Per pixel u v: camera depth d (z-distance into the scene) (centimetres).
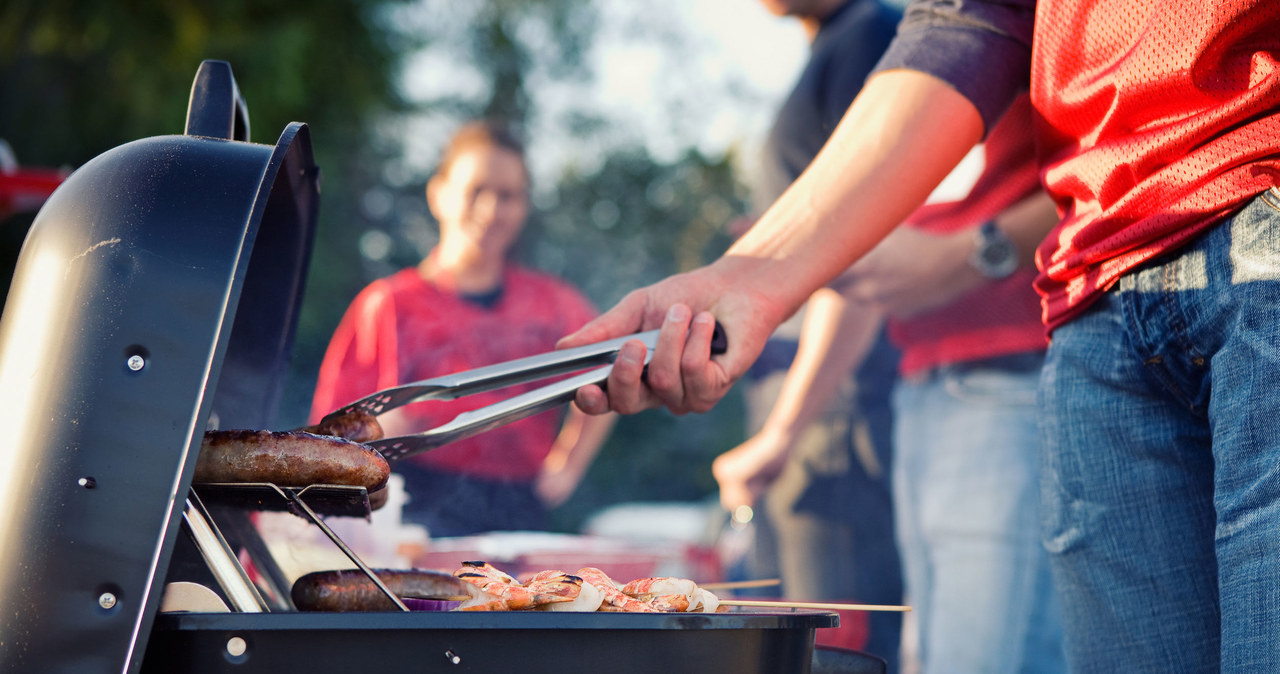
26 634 57
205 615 57
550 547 172
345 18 734
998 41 98
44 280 62
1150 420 82
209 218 63
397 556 134
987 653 153
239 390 94
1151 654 83
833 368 207
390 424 239
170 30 629
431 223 1014
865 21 199
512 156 264
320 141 793
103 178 66
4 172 145
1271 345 67
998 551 152
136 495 58
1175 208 74
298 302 96
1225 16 70
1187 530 81
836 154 99
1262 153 69
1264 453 67
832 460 230
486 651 57
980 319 153
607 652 58
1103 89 80
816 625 67
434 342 254
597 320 94
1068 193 88
